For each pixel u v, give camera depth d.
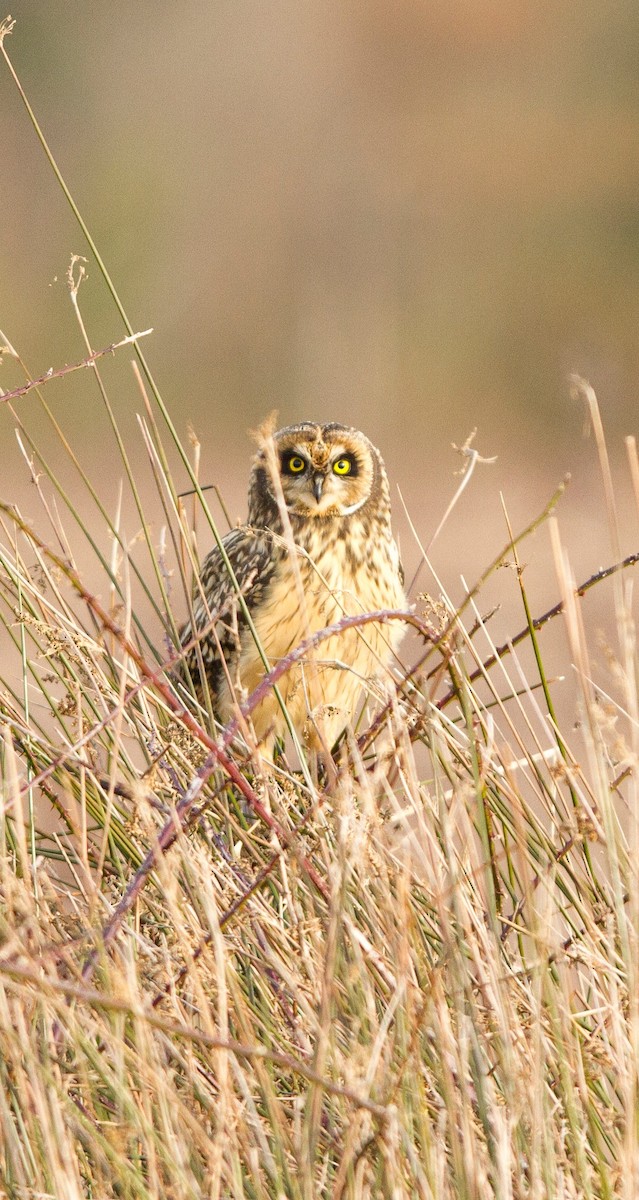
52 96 70.12
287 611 10.94
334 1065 6.27
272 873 7.50
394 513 40.38
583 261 68.12
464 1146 5.90
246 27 74.25
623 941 6.64
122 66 72.06
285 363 63.44
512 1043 6.40
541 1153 6.08
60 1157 5.73
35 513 32.88
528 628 7.92
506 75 82.00
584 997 7.61
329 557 11.25
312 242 69.50
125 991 5.86
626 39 79.81
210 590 11.80
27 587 8.16
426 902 7.17
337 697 10.85
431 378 61.38
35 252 63.81
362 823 6.69
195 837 7.46
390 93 76.38
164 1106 5.87
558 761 7.60
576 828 7.32
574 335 61.75
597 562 27.67
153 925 7.11
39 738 8.21
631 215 69.69
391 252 70.44
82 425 50.12
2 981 5.75
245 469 50.75
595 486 38.97
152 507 34.31
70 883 8.09
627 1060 6.34
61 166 67.88
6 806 6.56
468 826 7.00
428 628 7.51
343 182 72.25
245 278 66.44
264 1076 6.09
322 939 6.79
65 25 70.88
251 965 7.02
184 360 62.94
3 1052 6.10
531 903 6.78
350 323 65.38
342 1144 6.09
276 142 73.31
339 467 11.52
